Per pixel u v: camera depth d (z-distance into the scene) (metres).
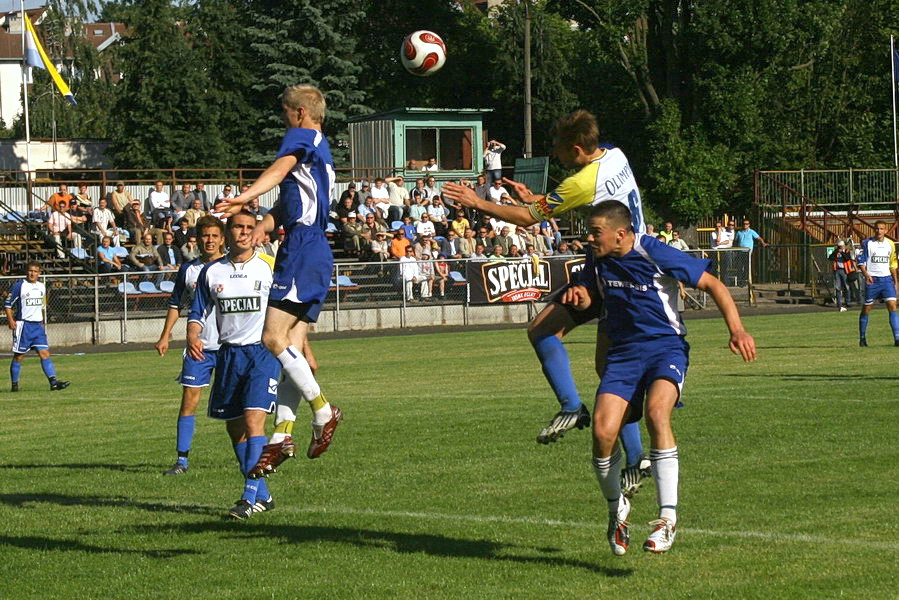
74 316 31.88
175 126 55.31
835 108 59.00
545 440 7.46
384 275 35.16
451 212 41.84
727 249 40.09
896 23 58.91
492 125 67.00
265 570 7.11
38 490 10.14
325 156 7.89
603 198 7.73
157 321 32.72
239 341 9.09
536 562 7.12
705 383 16.91
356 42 61.62
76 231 35.97
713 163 53.91
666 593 6.34
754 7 53.78
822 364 19.56
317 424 7.87
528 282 36.72
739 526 7.87
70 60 78.75
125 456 12.05
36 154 57.75
